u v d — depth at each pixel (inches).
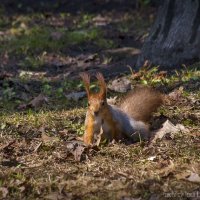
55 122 438.9
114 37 720.3
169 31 558.3
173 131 399.9
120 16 807.1
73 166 359.3
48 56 656.4
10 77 587.5
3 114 472.7
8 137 412.8
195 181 331.9
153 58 560.4
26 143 400.2
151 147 376.5
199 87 492.7
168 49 554.9
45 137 406.6
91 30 738.2
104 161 363.3
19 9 852.0
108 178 341.1
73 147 380.8
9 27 778.2
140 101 421.7
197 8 553.3
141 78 527.2
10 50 669.3
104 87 382.3
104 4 848.9
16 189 336.2
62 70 613.3
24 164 365.7
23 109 489.4
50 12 836.6
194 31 551.8
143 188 329.4
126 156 369.1
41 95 504.7
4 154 378.9
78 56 655.1
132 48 660.1
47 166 360.8
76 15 821.9
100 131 384.8
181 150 371.2
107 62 625.0
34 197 329.4
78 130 418.0
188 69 535.8
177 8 559.8
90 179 339.6
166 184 331.3
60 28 756.0
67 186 335.0
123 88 510.0
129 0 853.8
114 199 321.7
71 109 474.9
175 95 469.7
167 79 515.8
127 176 340.8
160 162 357.1
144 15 805.9
